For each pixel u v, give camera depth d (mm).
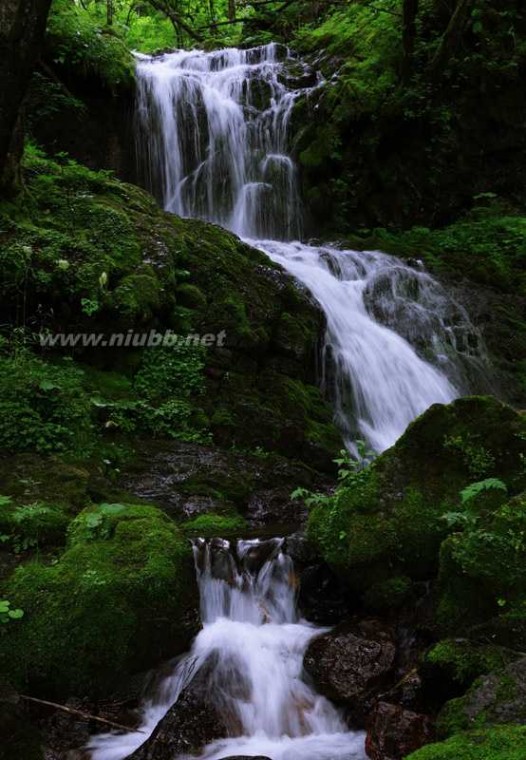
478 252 13531
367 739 3818
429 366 10641
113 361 8094
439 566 4496
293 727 4180
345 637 4496
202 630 4699
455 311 11594
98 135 13086
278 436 8055
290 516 6922
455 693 3844
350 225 14547
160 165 13742
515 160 15758
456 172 15312
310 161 14445
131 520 5098
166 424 7656
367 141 14500
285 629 4820
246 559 5172
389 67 14992
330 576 5090
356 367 9922
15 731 3654
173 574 4648
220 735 4047
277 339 8945
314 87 15266
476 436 5137
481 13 15469
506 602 4098
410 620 4570
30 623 4305
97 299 7770
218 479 7043
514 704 3326
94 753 3951
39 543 5168
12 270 7559
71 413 6922
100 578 4473
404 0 13422
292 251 11867
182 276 8891
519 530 4285
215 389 8266
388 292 11320
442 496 4980
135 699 4348
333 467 8164
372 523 4875
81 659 4246
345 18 17172
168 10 11727
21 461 6180
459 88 15156
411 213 15031
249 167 14492
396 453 5199
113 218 8922
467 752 2908
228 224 14133
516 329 11883
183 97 14062
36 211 8648
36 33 7133
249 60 16609
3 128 7480
